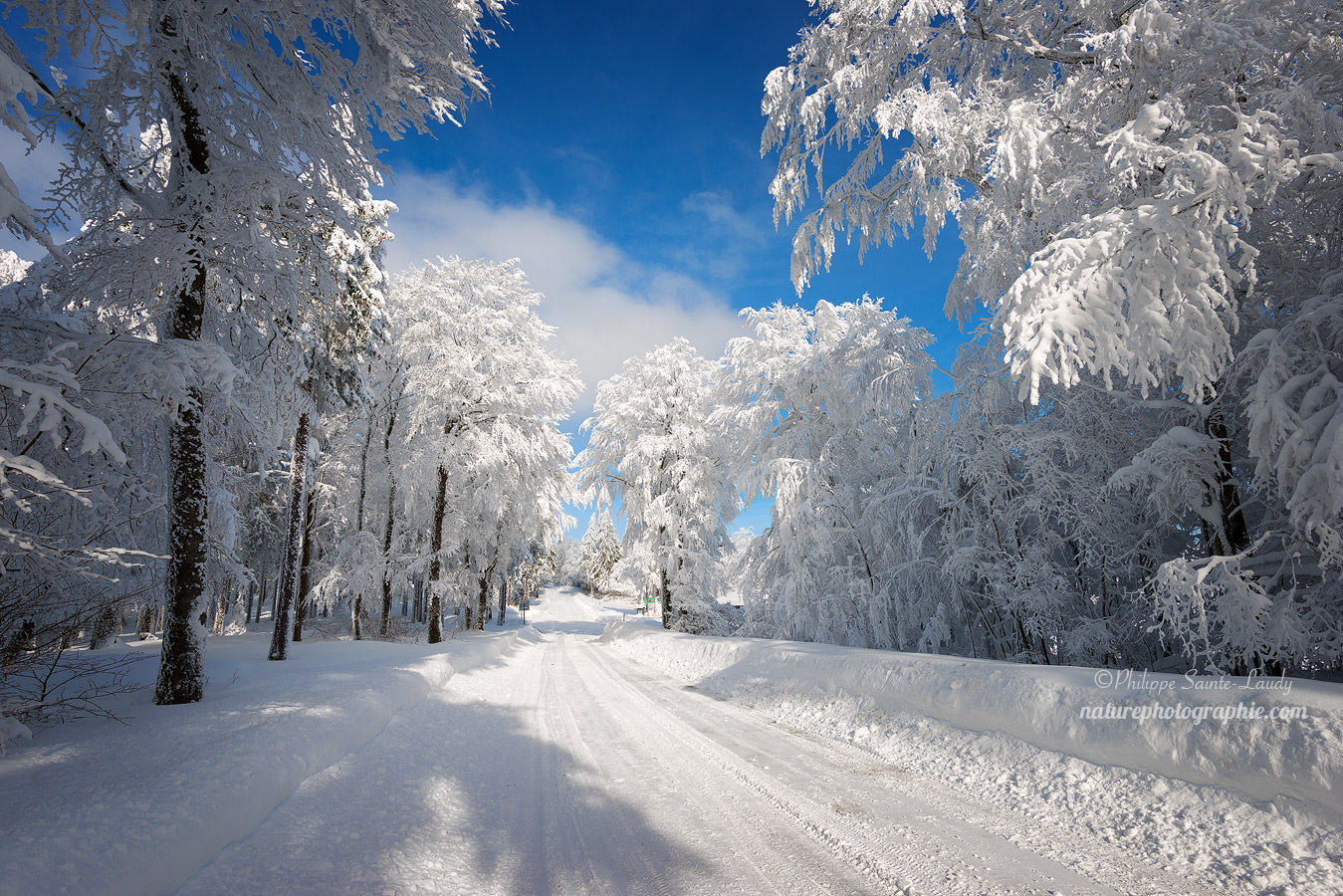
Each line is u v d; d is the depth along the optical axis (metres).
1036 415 9.56
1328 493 4.22
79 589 5.98
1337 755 3.19
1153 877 3.00
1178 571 5.16
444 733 6.09
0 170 2.99
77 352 5.11
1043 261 4.42
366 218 13.34
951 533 9.95
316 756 4.20
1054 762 4.36
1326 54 5.34
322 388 13.84
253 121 6.75
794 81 9.27
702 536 21.94
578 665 14.10
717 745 5.89
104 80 5.80
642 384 23.61
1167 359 6.23
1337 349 5.11
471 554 24.08
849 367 12.80
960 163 8.39
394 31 5.73
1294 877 2.80
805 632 12.70
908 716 5.97
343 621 24.42
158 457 8.06
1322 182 5.39
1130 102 6.45
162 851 2.49
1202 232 4.02
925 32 8.36
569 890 2.87
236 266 6.83
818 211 10.30
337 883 2.63
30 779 3.24
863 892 2.87
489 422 18.94
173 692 5.91
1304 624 4.99
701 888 2.89
